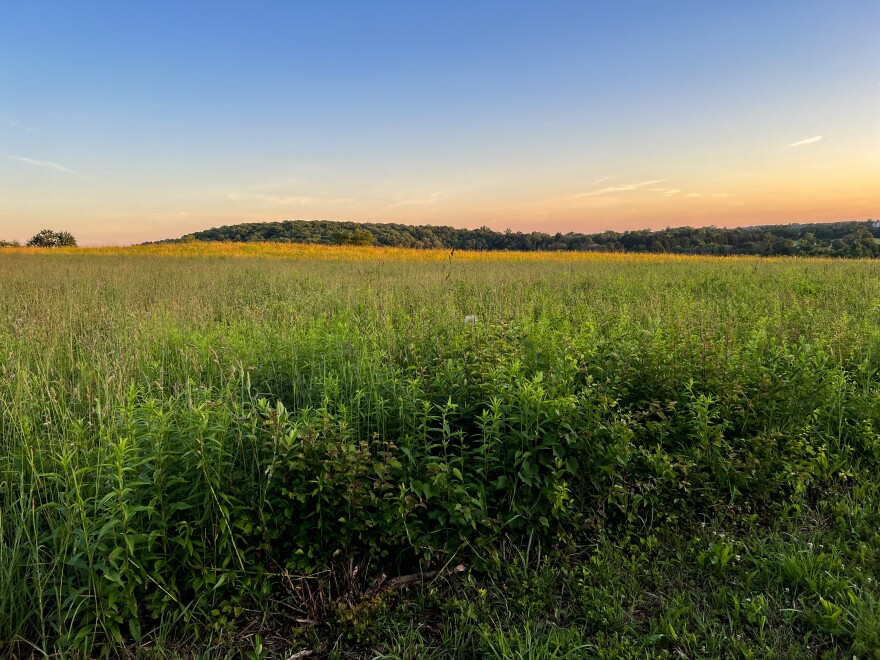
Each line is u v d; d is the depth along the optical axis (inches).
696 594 131.3
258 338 260.5
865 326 296.0
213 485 126.6
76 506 114.6
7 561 117.7
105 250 1792.6
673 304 402.0
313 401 200.5
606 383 188.1
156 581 116.3
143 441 133.6
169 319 319.9
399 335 272.7
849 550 143.6
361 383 194.4
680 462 169.6
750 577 133.5
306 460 136.2
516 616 125.2
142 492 122.6
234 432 147.7
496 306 369.4
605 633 119.6
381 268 844.0
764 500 168.6
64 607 115.1
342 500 135.4
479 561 140.3
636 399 202.2
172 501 128.9
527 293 498.9
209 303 392.8
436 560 141.3
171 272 721.6
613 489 153.6
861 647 109.4
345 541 132.7
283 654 114.4
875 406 201.6
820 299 448.5
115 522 110.0
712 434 175.3
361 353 228.1
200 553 124.8
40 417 165.3
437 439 168.4
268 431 138.7
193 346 248.4
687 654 112.5
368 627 119.8
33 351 237.5
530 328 263.0
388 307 379.6
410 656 113.0
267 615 123.6
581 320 330.6
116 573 109.8
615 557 142.1
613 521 159.6
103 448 134.2
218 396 180.4
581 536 153.3
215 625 116.3
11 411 162.9
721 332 262.7
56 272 654.5
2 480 142.2
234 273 714.8
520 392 160.9
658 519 159.2
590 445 158.9
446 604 126.4
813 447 194.2
